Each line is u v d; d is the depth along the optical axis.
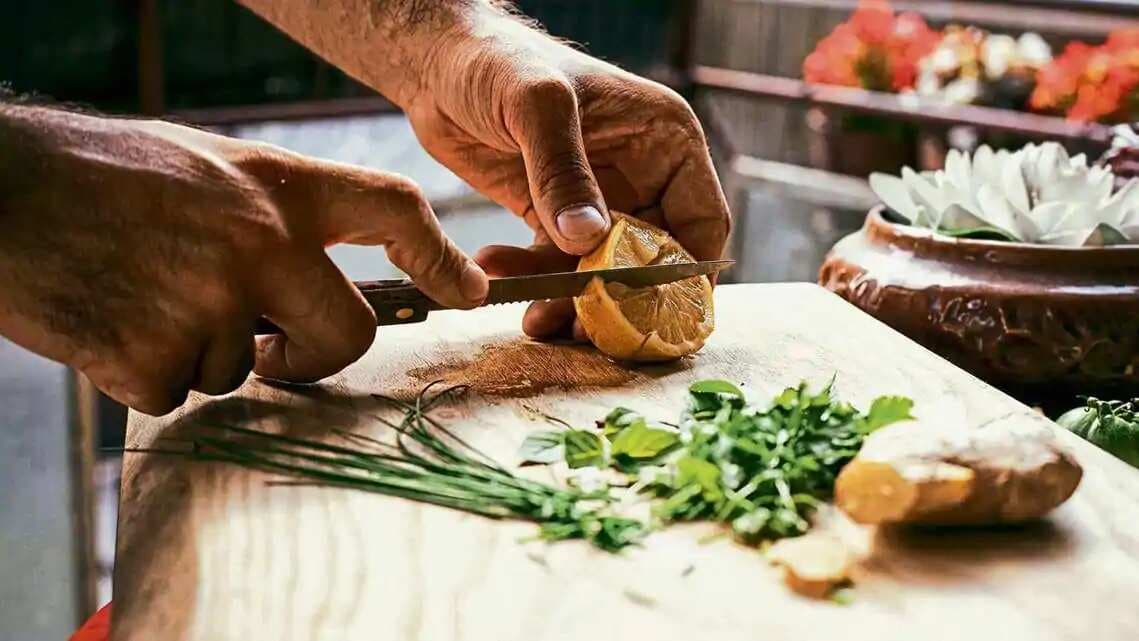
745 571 0.41
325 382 0.54
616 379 0.55
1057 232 0.61
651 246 0.57
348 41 0.66
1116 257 0.58
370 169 0.51
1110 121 1.00
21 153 0.45
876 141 1.17
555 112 0.55
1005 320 0.58
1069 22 1.15
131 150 0.47
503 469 0.47
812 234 1.25
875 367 0.56
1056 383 0.58
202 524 0.43
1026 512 0.42
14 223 0.45
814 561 0.40
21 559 0.81
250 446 0.48
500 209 1.08
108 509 0.94
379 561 0.41
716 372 0.56
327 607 0.39
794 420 0.46
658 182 0.62
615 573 0.41
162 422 0.51
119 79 0.90
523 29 0.64
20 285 0.45
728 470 0.44
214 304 0.47
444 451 0.48
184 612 0.39
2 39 0.85
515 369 0.56
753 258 1.30
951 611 0.39
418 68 0.64
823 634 0.38
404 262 0.52
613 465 0.47
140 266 0.46
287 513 0.44
